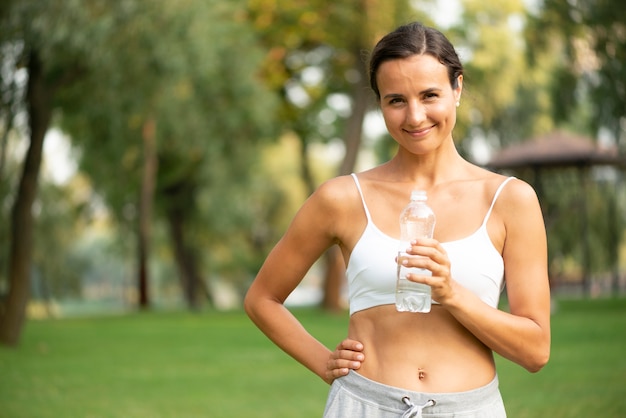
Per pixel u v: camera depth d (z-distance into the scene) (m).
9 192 16.83
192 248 32.03
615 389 8.94
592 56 19.56
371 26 21.25
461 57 3.16
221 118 18.44
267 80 23.69
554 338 13.57
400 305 2.77
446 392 2.83
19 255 14.50
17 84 14.52
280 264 3.16
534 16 19.83
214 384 10.28
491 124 27.52
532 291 2.88
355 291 2.97
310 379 10.59
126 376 11.02
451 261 2.85
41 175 24.22
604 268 26.22
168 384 10.34
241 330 17.28
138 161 26.39
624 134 19.75
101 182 26.75
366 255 2.94
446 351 2.86
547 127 27.97
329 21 22.31
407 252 2.64
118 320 20.44
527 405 8.27
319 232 3.08
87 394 9.63
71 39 12.94
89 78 14.54
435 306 2.87
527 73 26.00
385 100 2.88
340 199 3.03
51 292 25.58
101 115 16.19
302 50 24.69
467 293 2.72
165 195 30.30
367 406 2.88
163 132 21.12
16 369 11.62
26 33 13.11
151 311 24.75
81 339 15.66
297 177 38.22
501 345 2.79
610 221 25.64
